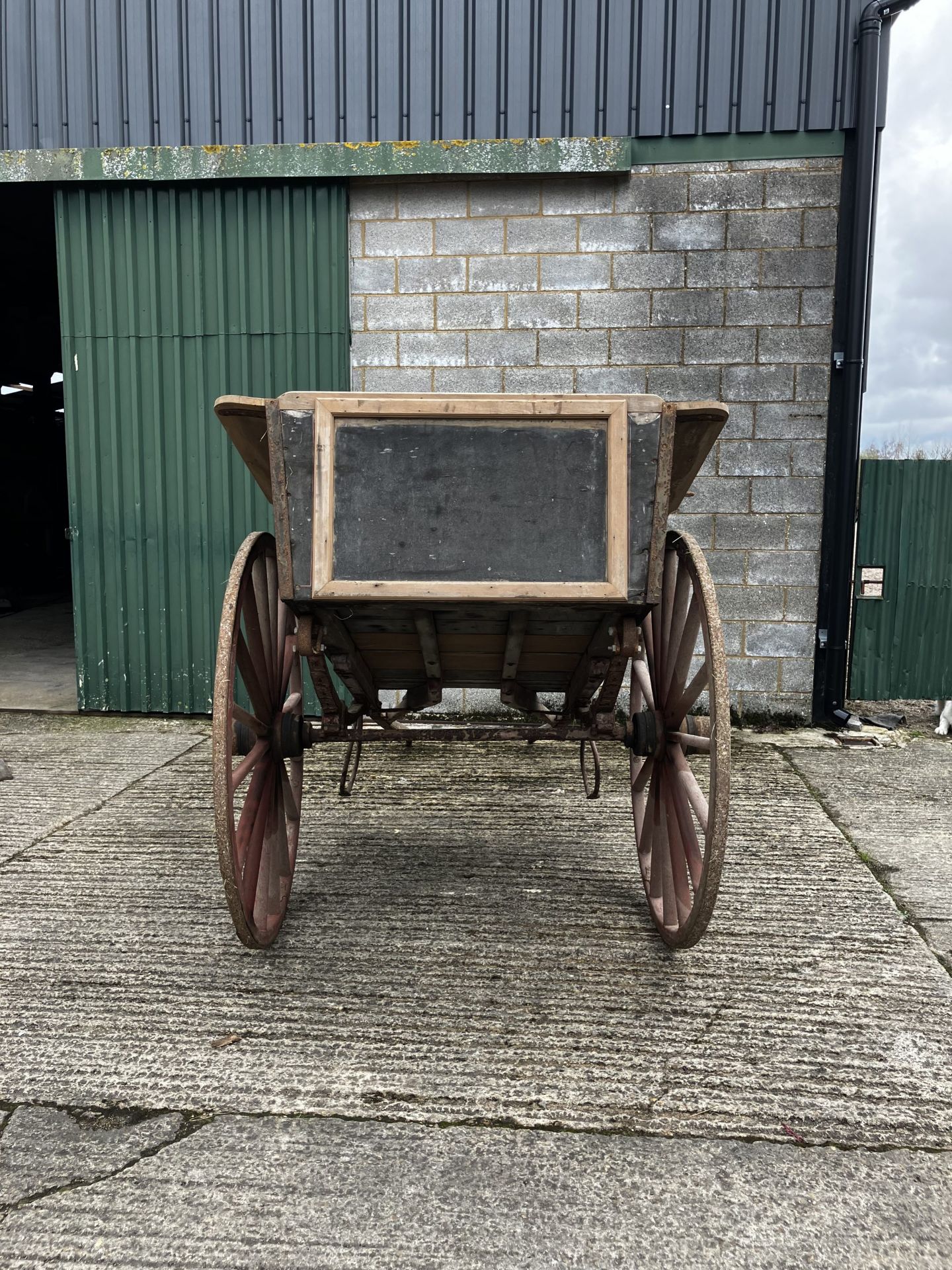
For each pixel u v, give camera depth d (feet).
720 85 15.35
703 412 6.64
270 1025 7.09
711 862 6.77
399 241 16.15
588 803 12.57
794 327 15.80
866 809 12.28
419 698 8.91
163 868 10.27
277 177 15.84
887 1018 7.23
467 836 11.25
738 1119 6.03
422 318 16.28
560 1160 5.63
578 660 8.09
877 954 8.25
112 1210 5.23
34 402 44.09
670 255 15.80
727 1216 5.20
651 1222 5.16
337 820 11.86
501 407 6.55
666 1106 6.15
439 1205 5.27
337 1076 6.45
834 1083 6.40
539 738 8.59
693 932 7.35
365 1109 6.11
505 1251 4.94
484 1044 6.85
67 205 16.46
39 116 16.25
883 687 17.34
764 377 15.96
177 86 15.97
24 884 9.81
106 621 17.39
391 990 7.61
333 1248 4.96
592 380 16.16
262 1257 4.91
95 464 16.98
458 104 15.60
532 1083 6.38
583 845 10.95
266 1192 5.36
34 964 8.07
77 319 16.72
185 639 17.30
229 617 7.02
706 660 7.04
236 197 16.19
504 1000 7.47
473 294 16.16
